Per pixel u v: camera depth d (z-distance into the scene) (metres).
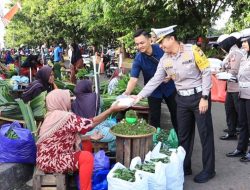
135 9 13.02
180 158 4.52
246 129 6.03
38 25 39.12
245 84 5.71
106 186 4.35
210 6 12.31
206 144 4.98
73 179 4.58
